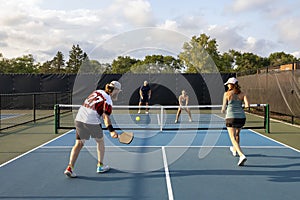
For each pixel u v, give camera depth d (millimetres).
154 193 3885
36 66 53656
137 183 4273
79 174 4688
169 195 3816
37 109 17938
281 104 11203
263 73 13219
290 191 3975
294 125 10750
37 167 5090
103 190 3992
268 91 12578
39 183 4266
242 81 16672
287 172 4828
